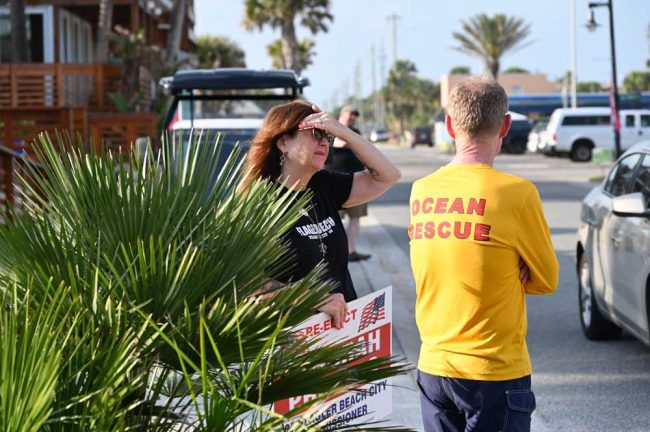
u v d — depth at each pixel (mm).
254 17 51000
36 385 2281
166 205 2984
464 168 3592
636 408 6473
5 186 10734
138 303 2736
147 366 2684
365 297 3662
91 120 24703
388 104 144875
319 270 3113
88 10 34969
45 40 31328
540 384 7137
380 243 15648
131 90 28188
